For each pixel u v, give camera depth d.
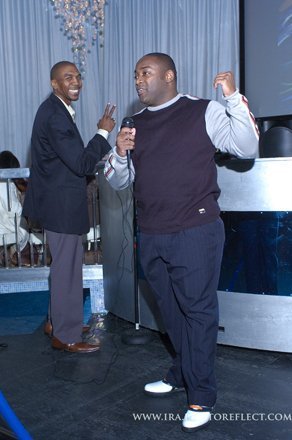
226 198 2.76
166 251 2.08
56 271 2.89
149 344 3.03
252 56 4.60
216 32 5.52
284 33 4.36
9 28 5.94
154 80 2.05
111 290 3.58
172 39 5.76
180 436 2.01
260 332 2.77
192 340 2.08
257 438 1.98
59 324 2.93
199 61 5.63
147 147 2.06
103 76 6.07
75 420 2.15
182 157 2.00
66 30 5.97
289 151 3.04
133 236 3.20
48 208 2.83
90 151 2.69
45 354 2.93
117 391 2.41
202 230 2.03
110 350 2.96
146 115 2.12
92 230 4.07
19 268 3.76
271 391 2.37
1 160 4.18
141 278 3.21
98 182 3.62
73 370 2.68
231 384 2.45
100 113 6.10
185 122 2.01
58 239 2.85
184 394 2.36
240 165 2.69
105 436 2.02
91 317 3.61
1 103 6.01
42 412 2.22
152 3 5.81
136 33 5.89
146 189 2.07
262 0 4.48
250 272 2.75
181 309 2.17
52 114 2.74
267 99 4.53
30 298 4.02
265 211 2.67
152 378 2.55
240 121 1.88
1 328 3.43
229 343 2.87
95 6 5.95
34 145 2.84
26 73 6.00
